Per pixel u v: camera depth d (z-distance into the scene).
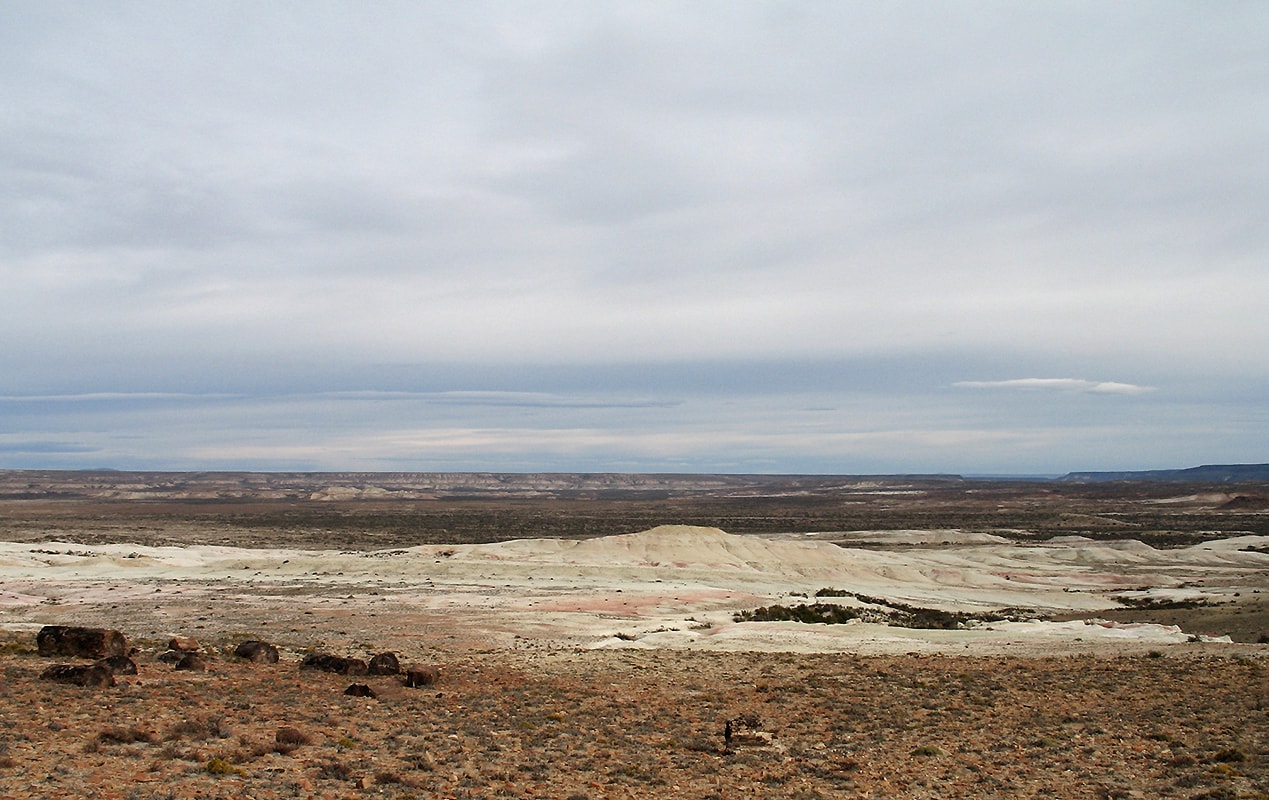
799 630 48.12
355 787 16.55
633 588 69.00
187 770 16.70
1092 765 20.19
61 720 19.56
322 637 42.22
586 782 18.00
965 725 24.44
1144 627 50.97
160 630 44.09
